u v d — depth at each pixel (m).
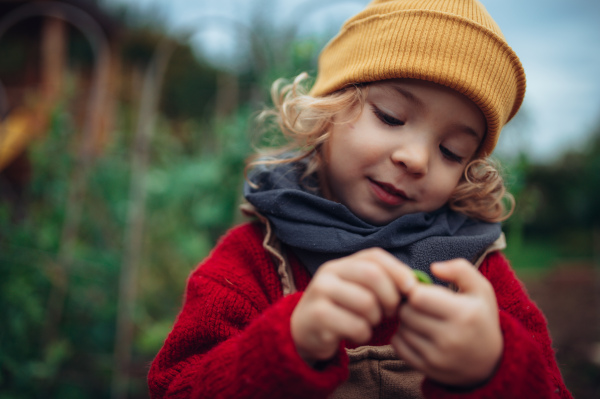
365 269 0.64
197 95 5.71
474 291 0.65
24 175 3.72
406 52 1.00
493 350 0.63
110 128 3.84
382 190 1.01
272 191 1.10
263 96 2.57
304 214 1.05
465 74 0.97
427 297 0.62
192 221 2.84
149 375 1.03
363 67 1.04
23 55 5.04
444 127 0.99
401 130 0.99
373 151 0.99
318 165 1.16
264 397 0.67
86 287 2.50
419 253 1.01
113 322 2.52
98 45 2.80
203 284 1.05
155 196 2.85
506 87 1.05
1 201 2.57
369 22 1.10
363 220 1.07
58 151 2.62
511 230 3.30
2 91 2.89
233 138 2.78
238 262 1.10
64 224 2.46
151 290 2.92
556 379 0.95
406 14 1.04
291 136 1.30
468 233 1.14
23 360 2.17
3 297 2.15
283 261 1.06
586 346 3.70
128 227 2.47
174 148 3.26
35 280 2.29
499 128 1.08
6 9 4.57
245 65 3.36
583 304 5.30
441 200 1.05
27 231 2.32
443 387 0.66
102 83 2.75
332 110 1.07
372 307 0.63
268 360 0.67
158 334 2.60
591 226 10.22
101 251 2.61
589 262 8.61
